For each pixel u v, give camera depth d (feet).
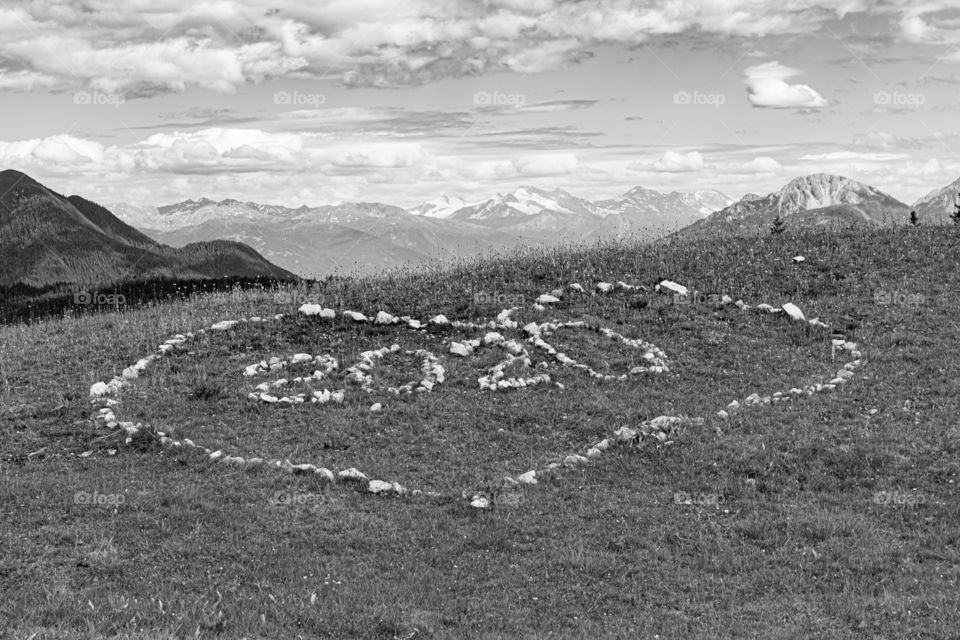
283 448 89.51
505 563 65.67
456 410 100.17
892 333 119.24
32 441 90.27
